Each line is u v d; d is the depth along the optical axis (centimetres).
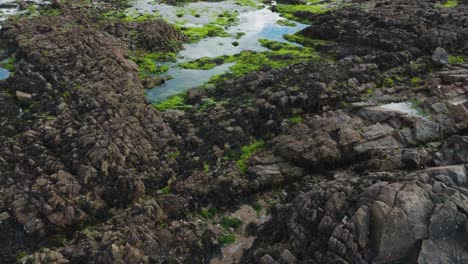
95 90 3994
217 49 5494
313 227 2505
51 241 2638
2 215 2681
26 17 5931
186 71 4894
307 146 3216
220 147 3478
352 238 2297
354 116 3575
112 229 2678
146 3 7088
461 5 6341
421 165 2917
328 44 5362
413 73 4381
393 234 2252
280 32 6119
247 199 3075
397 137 3278
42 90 4050
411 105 3756
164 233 2714
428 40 4803
